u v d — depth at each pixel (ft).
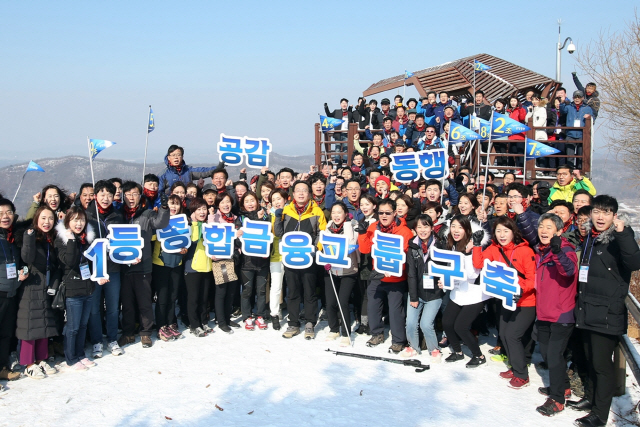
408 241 21.50
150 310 23.21
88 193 22.07
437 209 24.07
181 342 23.63
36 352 20.06
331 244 22.48
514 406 17.70
